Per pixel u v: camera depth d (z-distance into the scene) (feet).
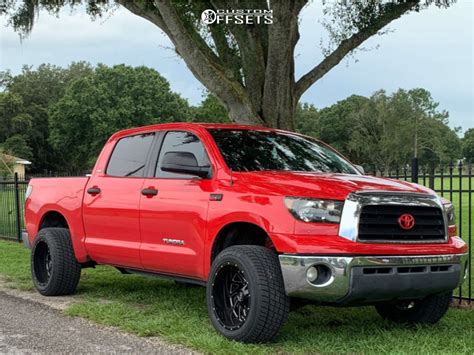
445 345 18.15
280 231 17.37
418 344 18.08
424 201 18.35
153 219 21.71
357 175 20.42
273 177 18.98
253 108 34.83
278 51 34.30
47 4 40.04
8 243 49.03
